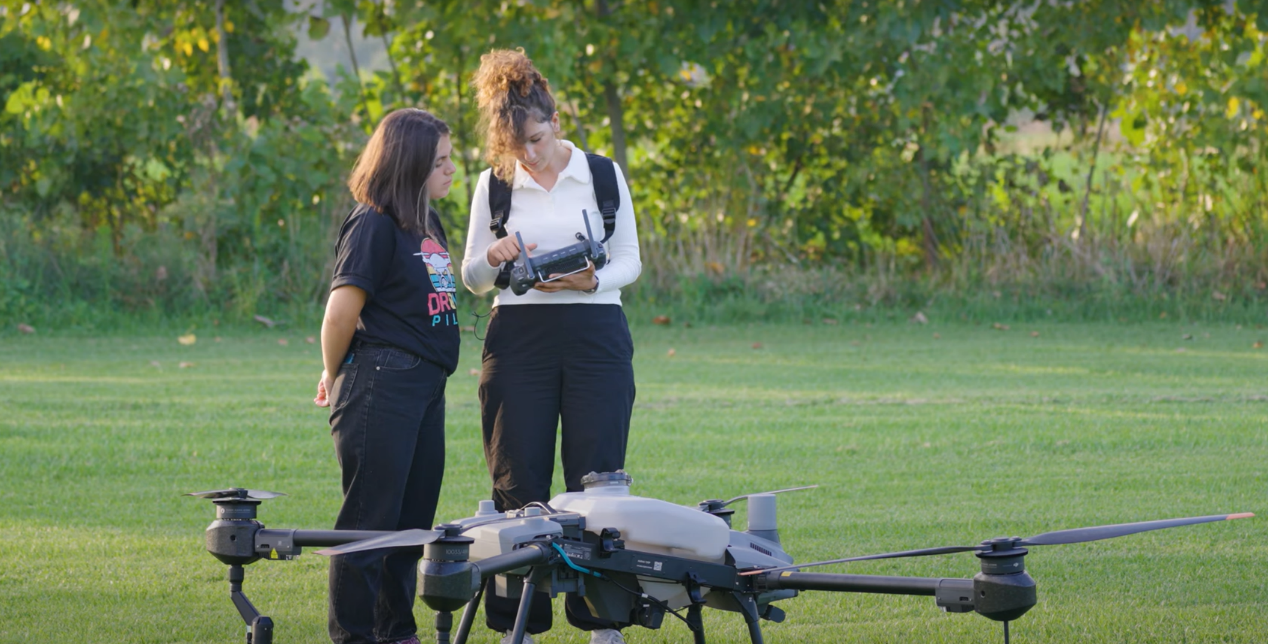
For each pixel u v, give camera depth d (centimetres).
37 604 1636
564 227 1529
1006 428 2925
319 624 1569
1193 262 5697
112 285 5434
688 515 1188
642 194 6119
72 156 5569
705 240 5853
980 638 1501
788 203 6116
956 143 5634
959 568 1809
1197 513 2117
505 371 1512
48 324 5181
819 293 5744
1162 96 5897
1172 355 4334
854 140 5962
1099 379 3756
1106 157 6141
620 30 5691
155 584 1738
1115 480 2380
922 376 3862
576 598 1484
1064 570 1797
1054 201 6019
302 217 5697
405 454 1387
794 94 5878
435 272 1424
